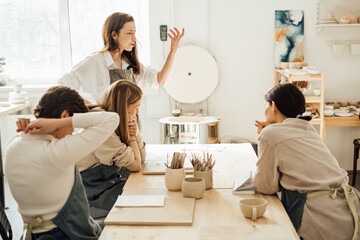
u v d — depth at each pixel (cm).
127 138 243
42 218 171
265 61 468
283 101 218
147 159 269
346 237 198
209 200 198
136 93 245
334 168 210
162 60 469
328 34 460
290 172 204
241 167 249
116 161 238
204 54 463
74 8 488
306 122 216
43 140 168
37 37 495
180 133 430
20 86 410
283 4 458
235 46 467
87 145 164
